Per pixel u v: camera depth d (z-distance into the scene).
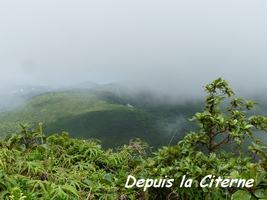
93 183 7.13
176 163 6.54
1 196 5.77
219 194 6.12
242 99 7.39
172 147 6.86
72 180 7.06
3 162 6.87
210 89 7.48
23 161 7.16
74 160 8.66
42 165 7.27
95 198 6.89
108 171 8.68
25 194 5.98
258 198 4.90
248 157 6.52
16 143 8.41
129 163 8.87
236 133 6.70
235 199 4.88
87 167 8.17
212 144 7.12
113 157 8.80
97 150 8.88
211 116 7.02
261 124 7.04
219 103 7.36
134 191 6.66
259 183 4.94
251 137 6.80
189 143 7.06
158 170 6.48
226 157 7.05
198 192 6.30
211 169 6.37
